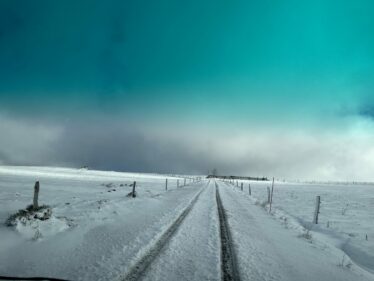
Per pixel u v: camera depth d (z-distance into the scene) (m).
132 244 8.92
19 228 9.42
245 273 7.12
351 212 23.34
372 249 11.09
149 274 6.62
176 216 15.06
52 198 22.11
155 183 67.31
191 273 6.88
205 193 34.56
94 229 10.85
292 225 14.91
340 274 7.62
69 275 6.31
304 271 7.60
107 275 6.36
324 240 12.19
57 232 9.99
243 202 26.33
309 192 57.09
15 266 6.73
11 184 37.19
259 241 10.68
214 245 9.61
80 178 71.62
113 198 23.59
